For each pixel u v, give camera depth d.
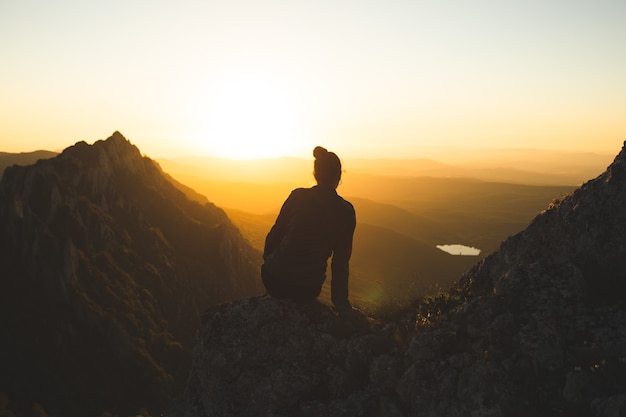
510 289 5.47
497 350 4.79
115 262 115.00
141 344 97.56
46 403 83.31
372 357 5.66
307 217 5.76
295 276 5.84
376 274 194.38
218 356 5.98
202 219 156.25
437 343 5.23
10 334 91.31
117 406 87.06
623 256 5.79
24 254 101.44
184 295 118.56
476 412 4.37
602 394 4.09
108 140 147.75
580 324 4.96
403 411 4.97
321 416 5.25
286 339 5.95
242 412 5.63
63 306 99.00
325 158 5.91
